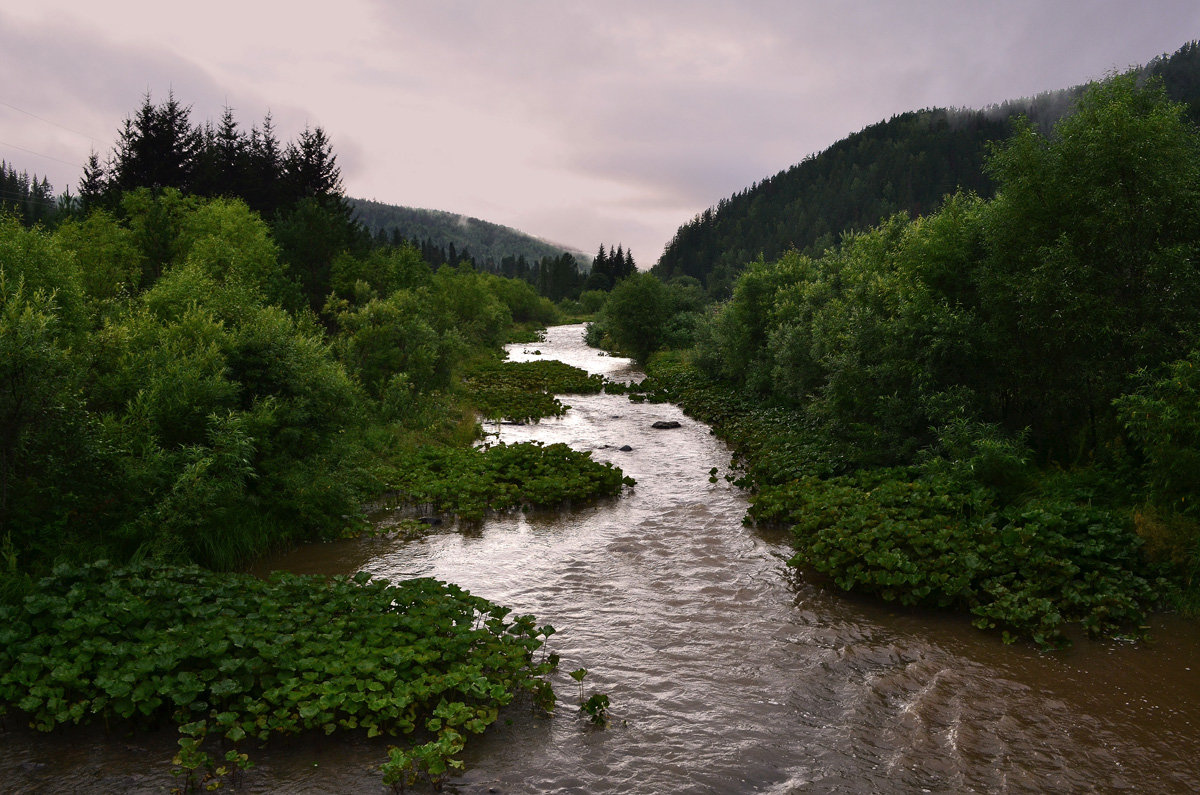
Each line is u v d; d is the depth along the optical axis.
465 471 13.27
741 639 6.85
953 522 8.96
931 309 11.98
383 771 4.44
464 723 4.93
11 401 6.97
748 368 25.23
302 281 27.81
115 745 4.80
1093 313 9.87
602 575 8.70
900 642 6.77
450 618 6.59
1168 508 8.09
